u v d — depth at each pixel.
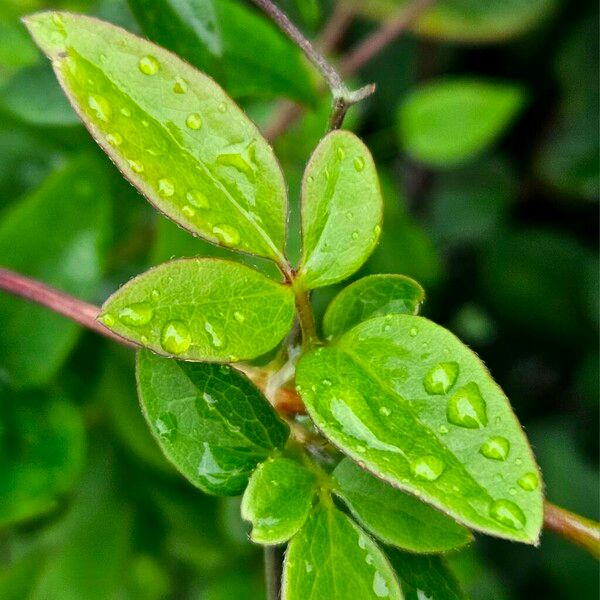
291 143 0.38
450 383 0.22
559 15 0.56
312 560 0.22
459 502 0.21
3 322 0.29
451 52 0.57
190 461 0.23
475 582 0.40
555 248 0.55
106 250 0.30
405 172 0.56
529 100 0.59
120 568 0.35
